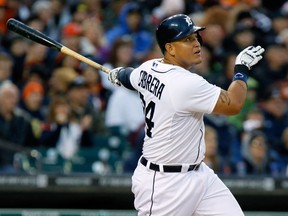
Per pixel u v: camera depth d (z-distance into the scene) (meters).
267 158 39.28
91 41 49.88
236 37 49.84
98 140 40.06
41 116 41.94
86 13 55.06
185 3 55.31
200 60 23.92
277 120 43.47
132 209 35.53
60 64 46.50
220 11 51.53
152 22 53.72
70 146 39.22
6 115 38.47
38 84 42.38
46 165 38.09
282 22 54.38
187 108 23.48
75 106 40.75
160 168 24.12
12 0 52.00
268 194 35.56
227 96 23.31
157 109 23.84
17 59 46.94
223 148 40.06
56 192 35.25
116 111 42.50
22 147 38.34
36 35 25.77
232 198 24.56
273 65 49.12
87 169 38.41
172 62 24.00
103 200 35.38
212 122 40.41
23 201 35.12
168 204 24.19
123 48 46.00
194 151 24.08
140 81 24.34
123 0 57.09
